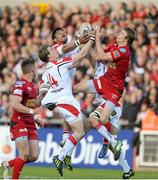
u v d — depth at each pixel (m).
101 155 33.94
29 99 33.00
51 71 32.31
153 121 47.00
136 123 48.06
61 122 48.78
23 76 33.06
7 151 47.69
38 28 60.34
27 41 59.06
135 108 48.34
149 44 55.31
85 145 47.00
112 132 34.44
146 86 50.78
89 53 33.50
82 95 50.28
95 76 33.41
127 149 46.81
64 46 32.34
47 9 63.59
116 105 33.19
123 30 32.94
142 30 55.97
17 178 33.19
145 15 58.38
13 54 58.50
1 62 58.16
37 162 47.47
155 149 46.81
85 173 42.59
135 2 63.25
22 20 62.19
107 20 58.28
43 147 47.47
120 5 59.72
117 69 32.75
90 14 59.47
